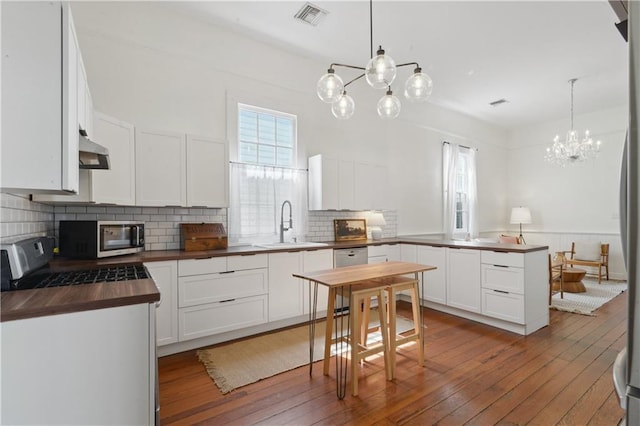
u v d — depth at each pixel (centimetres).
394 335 239
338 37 370
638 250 57
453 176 600
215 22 345
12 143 121
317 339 309
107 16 294
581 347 287
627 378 58
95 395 117
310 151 427
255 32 363
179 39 331
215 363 256
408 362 260
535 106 587
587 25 341
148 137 287
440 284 396
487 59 416
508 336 315
